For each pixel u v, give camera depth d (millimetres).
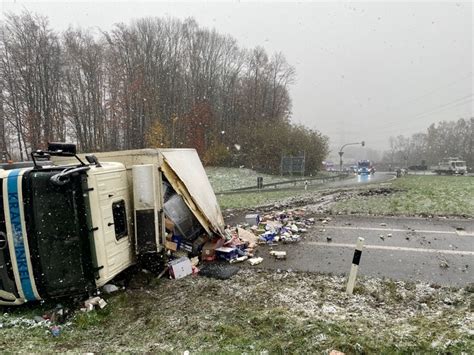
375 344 3689
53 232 4812
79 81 47719
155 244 6094
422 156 95875
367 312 4707
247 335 4121
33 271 4789
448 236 8602
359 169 51125
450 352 3498
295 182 32344
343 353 3561
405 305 4957
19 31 42031
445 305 4898
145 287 5980
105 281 5129
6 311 5125
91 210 4957
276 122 51656
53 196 4801
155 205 6117
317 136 48250
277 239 8750
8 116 41250
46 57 43875
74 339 4309
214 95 59031
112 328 4613
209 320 4566
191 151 9461
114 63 50250
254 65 65562
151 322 4652
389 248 7793
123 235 5906
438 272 6180
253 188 29188
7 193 4723
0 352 3820
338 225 10391
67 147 5934
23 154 42750
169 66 54844
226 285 5883
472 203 12875
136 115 48719
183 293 5582
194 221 8016
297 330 4039
